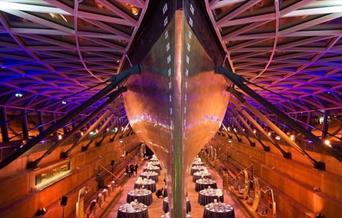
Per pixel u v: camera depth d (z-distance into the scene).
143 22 13.05
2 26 15.19
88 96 41.44
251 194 26.42
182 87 9.95
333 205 16.59
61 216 20.67
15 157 14.27
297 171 23.55
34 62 21.36
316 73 25.64
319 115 47.50
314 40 16.70
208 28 13.08
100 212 22.41
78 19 14.56
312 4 12.66
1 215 14.05
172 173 10.39
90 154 34.47
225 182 33.78
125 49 17.03
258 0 11.85
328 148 12.89
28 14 13.40
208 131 15.75
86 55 20.41
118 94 18.39
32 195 17.86
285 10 12.80
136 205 20.97
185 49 9.83
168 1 9.94
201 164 46.06
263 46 18.16
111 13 13.35
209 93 14.01
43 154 20.00
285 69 24.50
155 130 13.27
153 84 12.42
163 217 18.91
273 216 19.12
